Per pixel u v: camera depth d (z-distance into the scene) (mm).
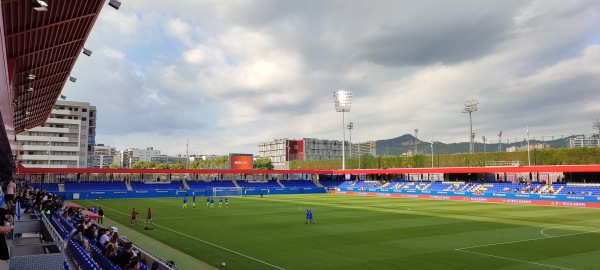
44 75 25688
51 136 113438
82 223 20172
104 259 13984
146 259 18734
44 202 30328
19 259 8453
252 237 29594
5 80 7637
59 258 8836
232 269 20266
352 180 103500
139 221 39188
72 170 73250
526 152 83625
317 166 131500
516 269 20078
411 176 98688
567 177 73250
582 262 21500
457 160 95375
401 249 24984
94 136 133875
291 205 58031
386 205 58500
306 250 24797
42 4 13445
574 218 42156
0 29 6078
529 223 37656
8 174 65125
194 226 35531
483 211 49688
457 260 22016
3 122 9438
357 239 28609
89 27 20703
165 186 84250
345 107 101875
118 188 78000
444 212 48188
